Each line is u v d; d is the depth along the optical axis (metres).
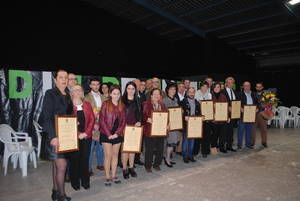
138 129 3.24
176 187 3.07
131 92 3.42
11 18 6.28
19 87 4.81
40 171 3.84
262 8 6.78
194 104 4.25
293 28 7.91
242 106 5.10
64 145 2.40
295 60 10.42
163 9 7.79
